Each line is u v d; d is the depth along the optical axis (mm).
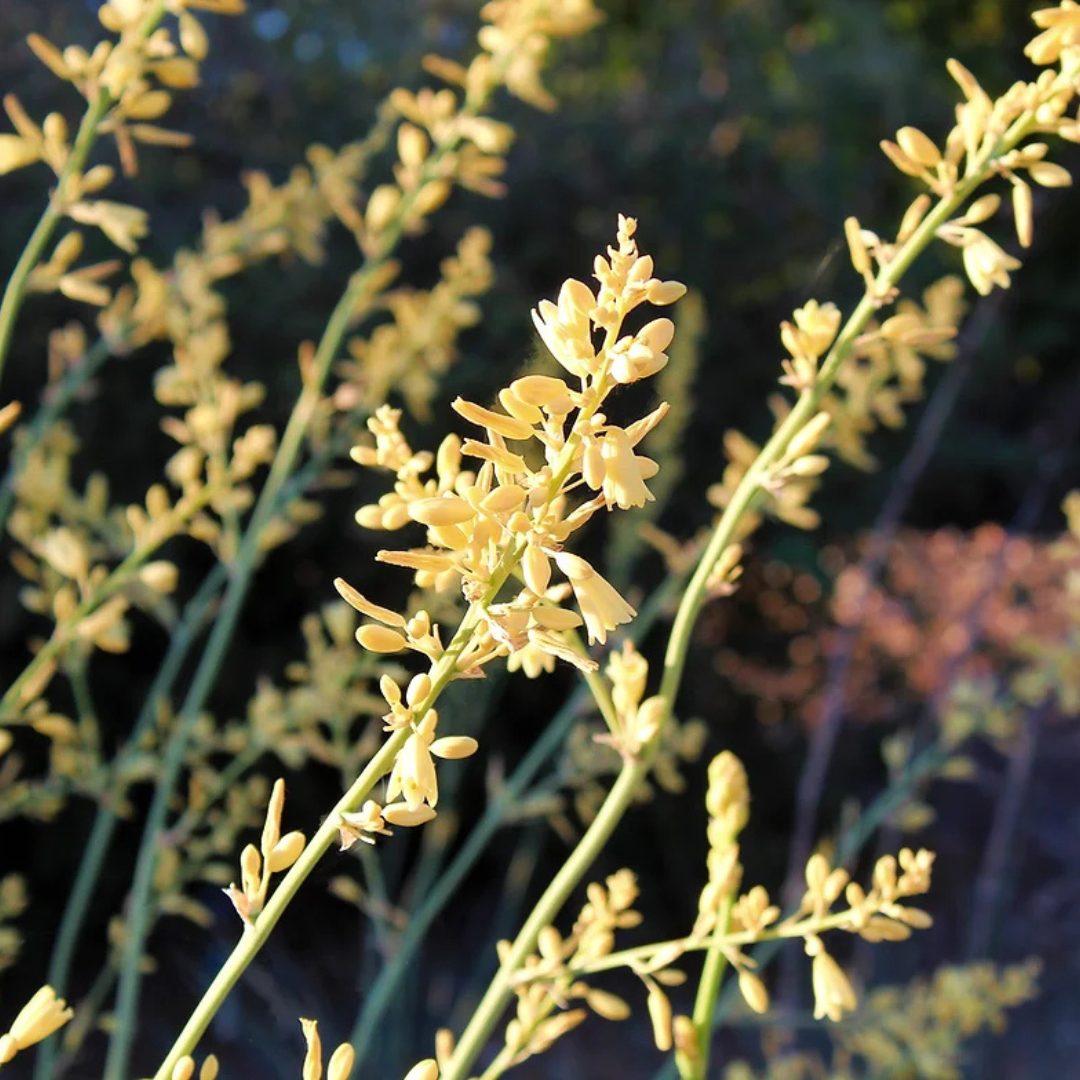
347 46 6492
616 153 6738
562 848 5828
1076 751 6621
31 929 5090
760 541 6691
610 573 3264
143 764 2252
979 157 1150
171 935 4750
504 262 6293
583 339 732
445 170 2236
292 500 2383
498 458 738
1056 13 1106
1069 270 8328
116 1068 2062
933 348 2025
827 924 1102
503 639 723
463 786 5641
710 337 6582
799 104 7488
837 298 6918
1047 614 5809
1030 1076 4395
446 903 5703
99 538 3127
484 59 2121
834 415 2033
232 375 5328
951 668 4074
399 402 5180
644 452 3277
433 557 751
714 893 1143
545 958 1188
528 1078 4621
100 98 1470
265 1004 4449
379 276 2424
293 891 785
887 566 6949
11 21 5504
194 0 1440
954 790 6430
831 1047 3908
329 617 2205
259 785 2277
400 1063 3410
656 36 8570
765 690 6516
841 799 6418
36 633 5004
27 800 2148
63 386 2199
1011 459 7609
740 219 6926
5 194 5270
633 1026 5180
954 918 5715
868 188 7520
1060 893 5492
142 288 2211
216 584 2445
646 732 1208
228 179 5992
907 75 8016
